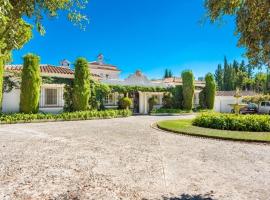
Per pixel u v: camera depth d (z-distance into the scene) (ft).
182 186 22.90
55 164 28.94
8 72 80.74
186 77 128.36
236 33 19.03
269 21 17.28
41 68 93.04
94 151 35.83
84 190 21.57
